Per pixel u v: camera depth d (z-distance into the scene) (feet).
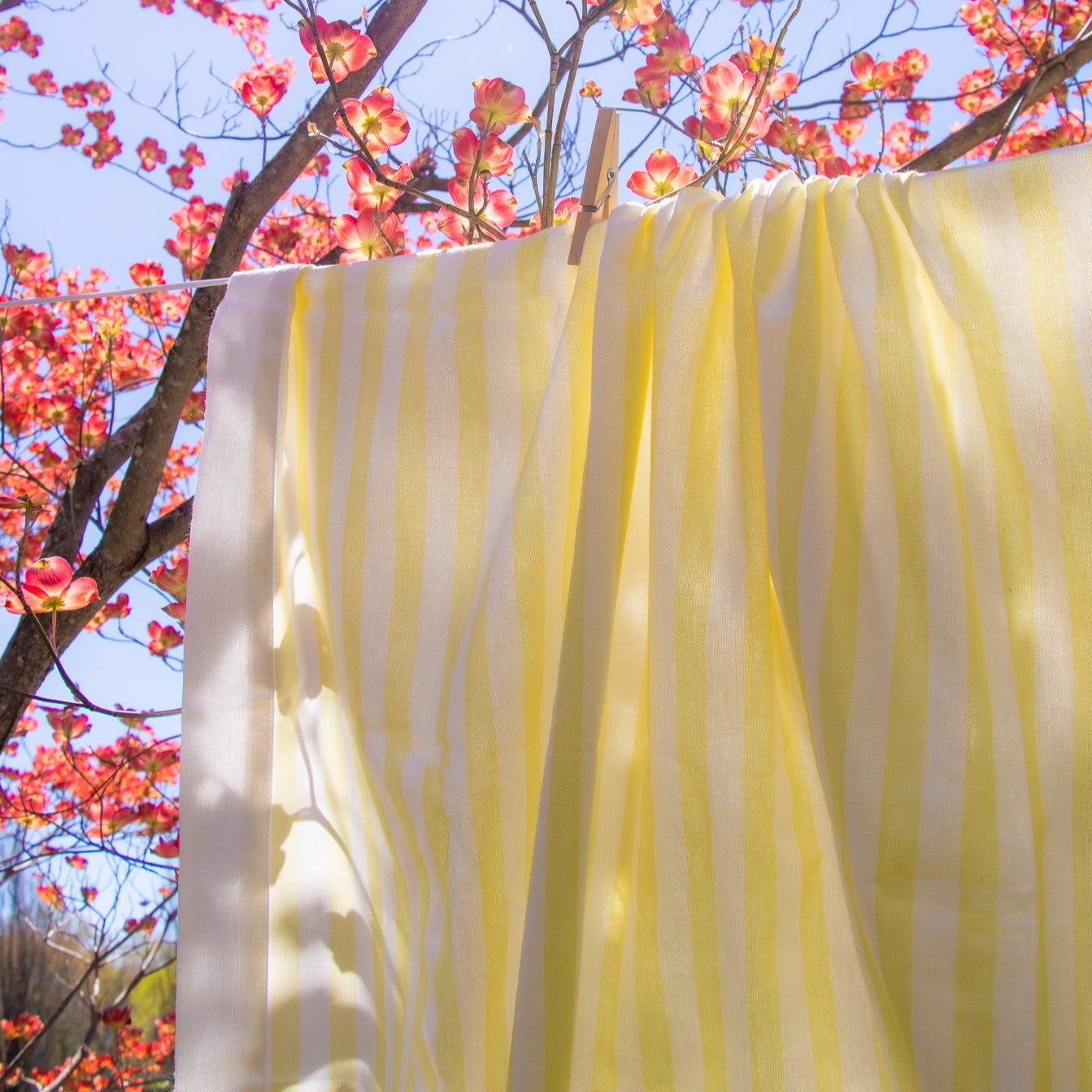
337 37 5.19
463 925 3.04
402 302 3.71
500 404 3.57
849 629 2.79
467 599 3.44
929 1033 2.53
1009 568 2.81
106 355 10.30
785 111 6.70
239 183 7.20
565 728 2.93
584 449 3.39
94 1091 12.37
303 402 3.81
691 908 2.95
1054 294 2.84
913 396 2.87
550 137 4.71
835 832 2.75
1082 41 7.48
